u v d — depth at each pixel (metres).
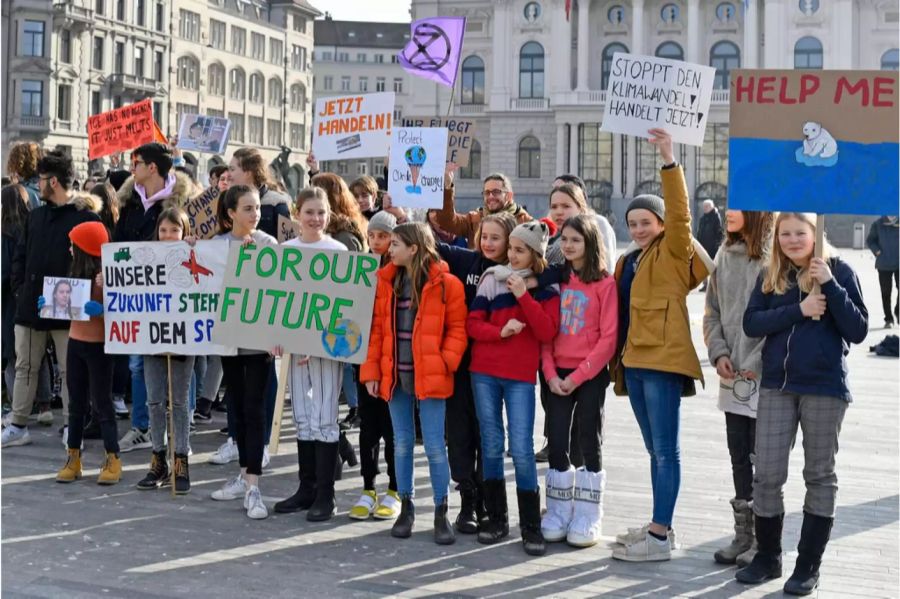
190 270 6.55
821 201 4.95
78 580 5.01
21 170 9.29
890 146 4.92
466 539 5.84
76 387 6.92
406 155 7.32
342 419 9.30
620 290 5.64
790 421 5.02
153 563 5.29
